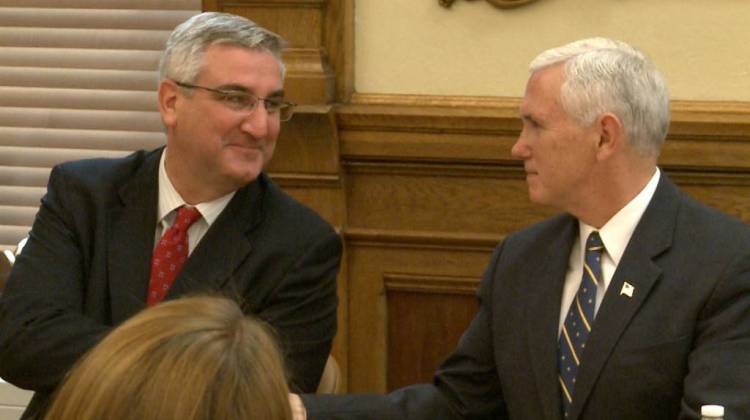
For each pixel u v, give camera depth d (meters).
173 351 3.32
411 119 11.14
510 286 7.71
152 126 12.45
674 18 10.77
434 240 11.42
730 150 10.71
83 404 3.25
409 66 11.29
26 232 12.70
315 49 11.20
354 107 11.25
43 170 12.62
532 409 7.43
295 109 11.10
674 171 10.90
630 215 7.32
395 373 11.77
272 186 8.65
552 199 7.43
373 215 11.56
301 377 8.26
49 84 12.54
